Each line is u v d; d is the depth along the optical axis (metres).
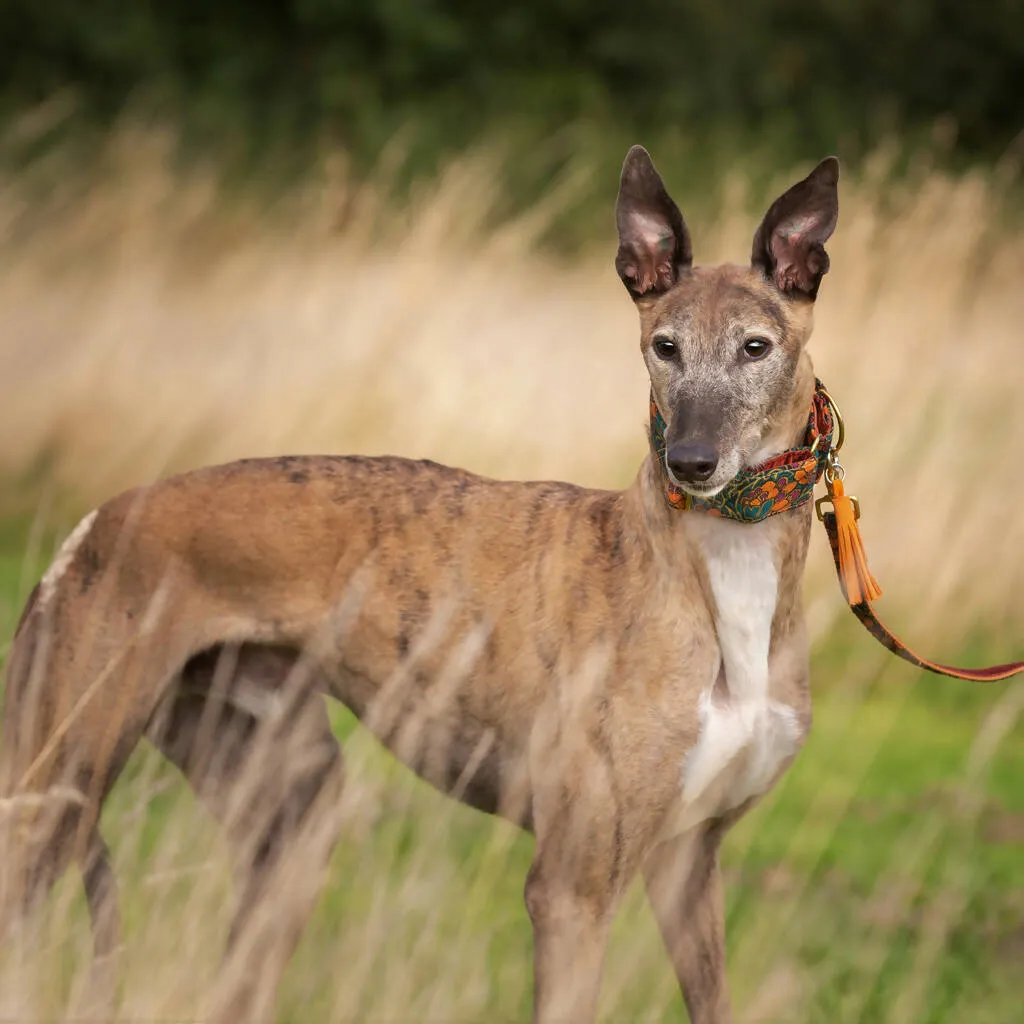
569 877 6.97
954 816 10.71
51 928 7.27
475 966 7.70
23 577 9.77
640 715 6.91
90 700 7.39
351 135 32.72
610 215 26.09
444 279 16.77
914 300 16.12
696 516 6.97
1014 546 13.84
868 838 10.48
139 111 32.16
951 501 13.75
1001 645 13.41
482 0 36.47
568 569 7.25
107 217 19.62
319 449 15.47
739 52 36.25
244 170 31.05
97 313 17.78
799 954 8.88
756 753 7.06
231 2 35.88
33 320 17.91
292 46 35.66
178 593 7.55
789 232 7.32
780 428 7.13
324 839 7.74
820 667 13.01
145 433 16.02
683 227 7.45
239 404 16.08
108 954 7.21
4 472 16.22
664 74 36.25
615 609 7.07
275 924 7.61
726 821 7.35
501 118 33.44
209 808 8.20
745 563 6.98
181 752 8.23
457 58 35.41
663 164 28.89
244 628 7.63
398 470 7.86
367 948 7.38
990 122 38.53
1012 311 17.47
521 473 14.66
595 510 7.40
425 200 18.88
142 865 8.27
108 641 7.45
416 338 16.09
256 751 7.86
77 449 16.20
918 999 8.41
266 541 7.63
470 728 7.44
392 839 8.48
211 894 7.59
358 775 8.31
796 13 37.50
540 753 7.10
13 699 7.56
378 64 35.06
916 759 11.71
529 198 29.09
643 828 6.96
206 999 7.09
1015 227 18.98
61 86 33.72
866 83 37.56
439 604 7.45
